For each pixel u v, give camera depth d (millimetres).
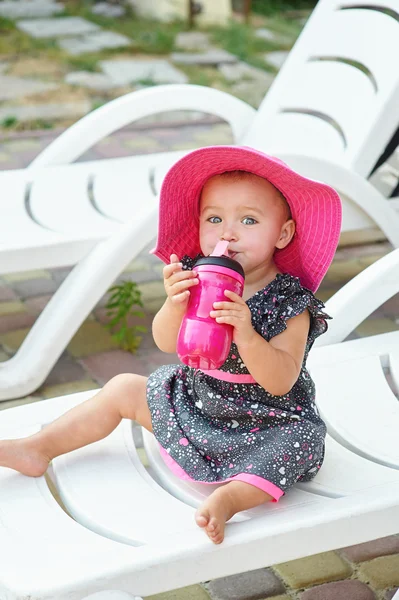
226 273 1998
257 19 9992
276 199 2176
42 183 4121
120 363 3668
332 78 4383
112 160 4434
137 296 3883
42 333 3400
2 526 2045
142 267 4523
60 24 9531
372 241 4836
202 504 2025
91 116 4422
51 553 1946
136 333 3914
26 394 3410
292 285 2188
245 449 2195
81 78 7711
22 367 3398
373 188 3863
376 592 2492
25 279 4387
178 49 8672
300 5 10664
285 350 2154
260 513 2104
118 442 2395
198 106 4559
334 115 4273
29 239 3402
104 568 1888
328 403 2586
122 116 4441
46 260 3385
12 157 5875
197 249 2398
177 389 2342
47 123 6590
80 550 1954
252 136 4633
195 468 2227
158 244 2305
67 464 2301
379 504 2098
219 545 1958
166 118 6848
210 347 1972
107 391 2369
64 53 8469
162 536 2018
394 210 4000
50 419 2441
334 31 4484
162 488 2252
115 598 1789
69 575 1872
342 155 4016
